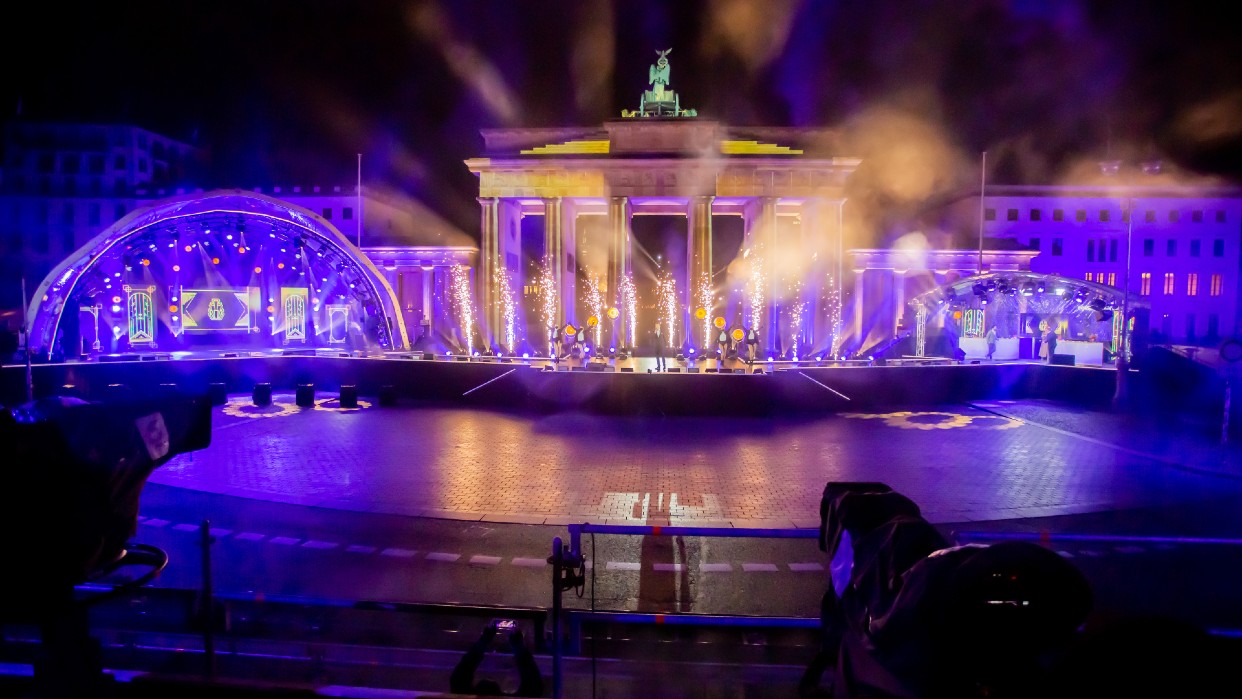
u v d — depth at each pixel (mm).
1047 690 2133
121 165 64625
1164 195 64375
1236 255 64625
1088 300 39781
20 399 28594
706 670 6980
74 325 35531
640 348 54875
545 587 11586
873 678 3447
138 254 33531
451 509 15961
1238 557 12430
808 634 7914
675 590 11469
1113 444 23781
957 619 2865
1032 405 33531
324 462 20750
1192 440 24609
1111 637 2027
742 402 30094
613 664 7062
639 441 24297
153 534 14133
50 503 3102
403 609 6430
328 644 7547
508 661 7215
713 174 54344
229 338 43156
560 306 55562
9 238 63000
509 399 32656
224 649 7535
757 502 16625
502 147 56812
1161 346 34625
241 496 16938
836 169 54344
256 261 43781
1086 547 13125
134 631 7699
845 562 4215
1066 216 64750
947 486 18156
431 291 60812
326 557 12961
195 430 3838
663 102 55812
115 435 3377
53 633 3701
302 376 36625
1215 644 1940
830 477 19078
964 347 42719
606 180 54781
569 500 16734
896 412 31438
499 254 56406
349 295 44125
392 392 32625
